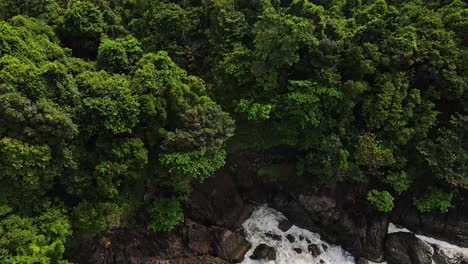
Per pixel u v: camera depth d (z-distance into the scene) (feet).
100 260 79.20
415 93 87.66
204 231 89.25
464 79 87.40
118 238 81.92
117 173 69.00
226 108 86.63
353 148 89.61
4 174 60.03
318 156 87.76
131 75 77.20
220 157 77.00
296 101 80.53
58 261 65.16
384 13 92.38
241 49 83.25
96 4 89.45
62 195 70.18
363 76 86.79
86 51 84.99
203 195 92.63
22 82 60.08
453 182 87.35
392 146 89.51
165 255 84.58
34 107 59.88
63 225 65.82
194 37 89.66
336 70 84.28
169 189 84.74
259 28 81.30
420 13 93.76
